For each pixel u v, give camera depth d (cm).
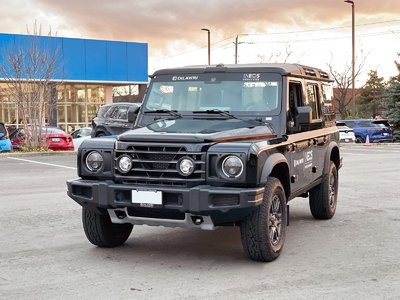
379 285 542
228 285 545
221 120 672
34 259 645
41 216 915
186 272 592
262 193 575
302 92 757
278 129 668
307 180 771
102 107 1941
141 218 604
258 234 596
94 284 550
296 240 743
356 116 4509
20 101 2316
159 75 742
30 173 1573
